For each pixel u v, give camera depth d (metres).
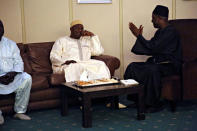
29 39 4.66
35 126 3.39
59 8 4.76
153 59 4.11
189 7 5.33
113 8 5.03
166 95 3.89
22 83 3.62
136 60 5.21
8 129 3.31
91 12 4.92
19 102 3.67
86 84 3.40
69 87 3.48
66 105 3.76
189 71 3.91
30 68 4.26
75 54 4.42
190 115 3.68
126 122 3.45
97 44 4.56
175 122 3.42
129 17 5.11
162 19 4.09
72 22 4.45
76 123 3.46
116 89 3.31
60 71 4.08
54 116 3.76
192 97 3.94
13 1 4.54
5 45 3.78
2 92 3.56
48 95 3.90
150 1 5.17
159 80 3.83
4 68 3.69
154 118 3.58
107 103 4.19
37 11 4.66
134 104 4.07
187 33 4.38
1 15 4.50
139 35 4.07
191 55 4.30
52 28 4.75
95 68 4.11
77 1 4.83
